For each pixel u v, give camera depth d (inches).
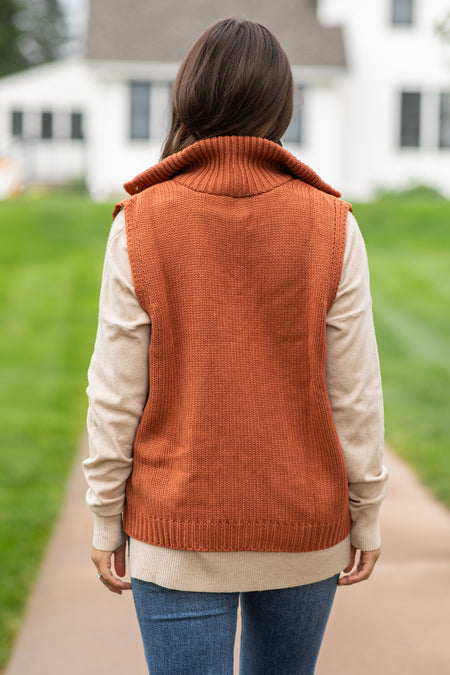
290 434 60.3
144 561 61.2
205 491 59.5
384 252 520.1
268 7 842.2
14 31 1364.4
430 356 313.4
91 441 62.2
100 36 803.4
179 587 60.0
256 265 60.4
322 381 60.7
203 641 60.6
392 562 140.7
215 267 60.1
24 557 143.5
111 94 794.2
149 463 61.3
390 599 127.2
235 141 60.9
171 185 62.2
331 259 60.9
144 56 787.4
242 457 59.6
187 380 60.2
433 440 213.9
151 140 801.6
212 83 62.0
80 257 504.7
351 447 62.1
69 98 976.3
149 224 60.9
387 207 627.8
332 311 61.5
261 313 60.4
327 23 824.9
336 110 795.4
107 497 62.8
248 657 67.3
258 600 63.4
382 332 347.9
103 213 613.9
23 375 290.0
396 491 177.6
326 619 65.2
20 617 122.4
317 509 60.2
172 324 60.5
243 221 60.3
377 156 816.3
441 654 110.8
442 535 152.6
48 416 241.3
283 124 64.7
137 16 826.8
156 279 60.1
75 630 118.7
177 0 846.5
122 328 60.3
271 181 61.6
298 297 60.6
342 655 110.9
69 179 860.6
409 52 803.4
